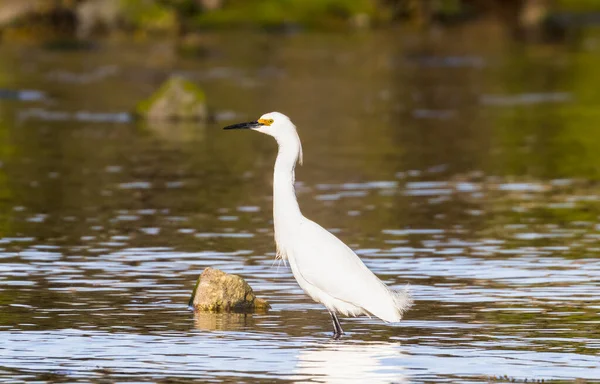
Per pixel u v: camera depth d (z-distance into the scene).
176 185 20.36
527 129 29.50
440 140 27.31
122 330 10.84
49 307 11.75
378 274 13.33
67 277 13.20
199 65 47.59
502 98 37.59
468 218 17.22
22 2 56.81
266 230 16.22
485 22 73.06
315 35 62.59
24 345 10.26
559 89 40.44
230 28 63.81
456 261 14.08
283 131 11.16
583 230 16.22
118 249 14.86
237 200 18.81
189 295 12.38
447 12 74.81
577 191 19.81
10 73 42.66
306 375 9.31
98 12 57.88
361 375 9.30
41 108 33.34
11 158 23.69
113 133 28.23
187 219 17.06
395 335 10.66
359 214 17.55
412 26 69.56
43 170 22.05
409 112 33.53
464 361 9.73
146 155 24.27
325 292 10.62
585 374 9.31
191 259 14.26
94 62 47.25
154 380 9.16
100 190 19.73
